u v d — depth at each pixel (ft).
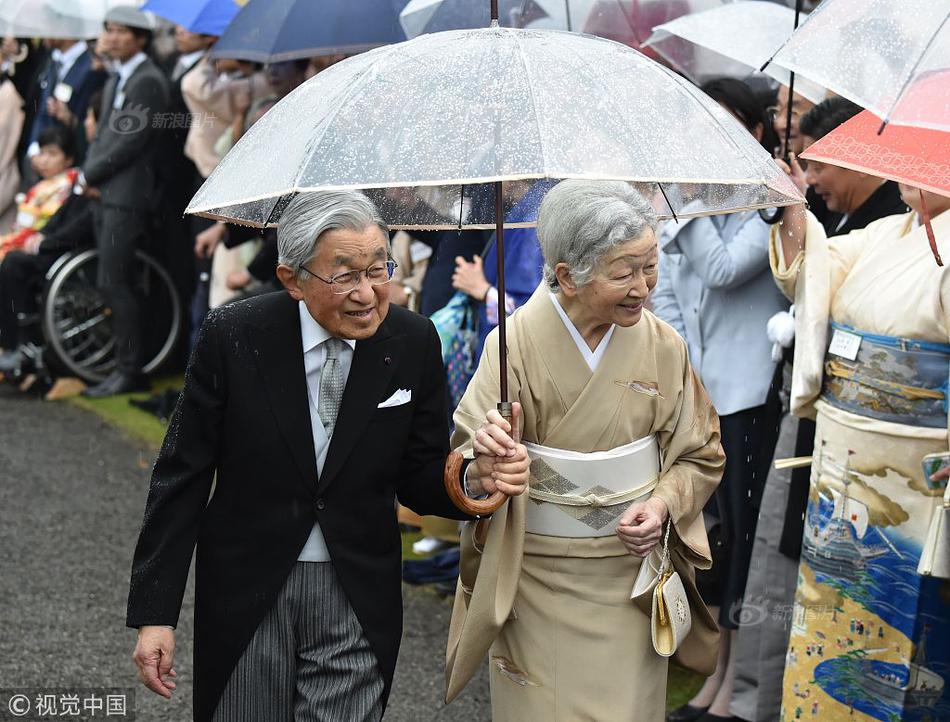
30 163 25.17
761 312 12.08
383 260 7.63
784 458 11.44
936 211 9.60
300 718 8.16
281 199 8.30
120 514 18.54
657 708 8.94
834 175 11.05
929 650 9.80
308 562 8.09
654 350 8.63
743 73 14.10
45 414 23.63
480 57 7.09
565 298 8.47
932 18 7.39
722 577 12.20
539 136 6.59
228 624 8.07
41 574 16.16
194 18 18.85
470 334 14.65
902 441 9.59
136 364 24.64
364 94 7.01
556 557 8.73
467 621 8.59
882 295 9.66
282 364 7.99
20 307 24.73
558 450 8.61
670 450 8.80
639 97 7.05
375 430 8.09
